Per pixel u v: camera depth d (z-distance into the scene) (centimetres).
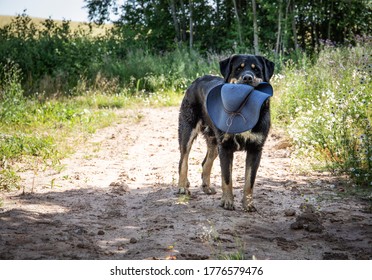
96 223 353
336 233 340
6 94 765
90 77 1136
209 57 1272
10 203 384
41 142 546
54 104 813
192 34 1482
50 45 1202
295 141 541
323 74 655
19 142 534
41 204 385
